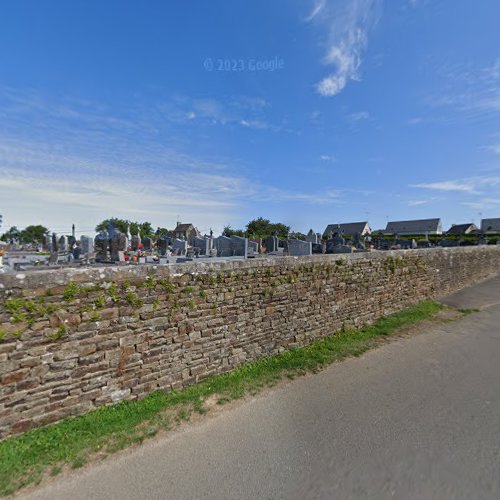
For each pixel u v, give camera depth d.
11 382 3.20
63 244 18.66
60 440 3.26
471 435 3.26
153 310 4.20
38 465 2.93
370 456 2.98
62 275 3.50
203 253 17.94
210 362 4.82
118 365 3.91
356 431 3.40
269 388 4.50
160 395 4.22
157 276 4.24
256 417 3.74
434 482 2.62
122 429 3.49
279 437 3.33
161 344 4.29
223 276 4.97
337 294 6.98
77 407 3.61
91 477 2.79
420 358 5.58
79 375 3.62
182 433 3.44
